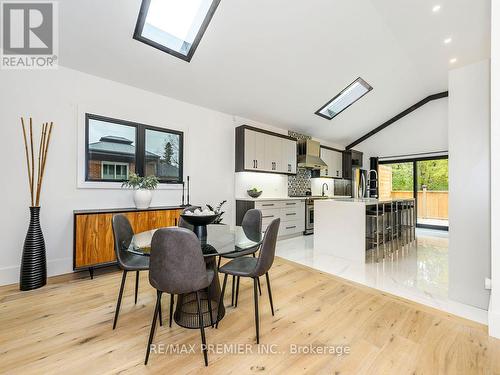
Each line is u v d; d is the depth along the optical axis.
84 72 2.93
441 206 5.97
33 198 2.51
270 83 3.87
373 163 6.78
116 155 3.21
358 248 3.38
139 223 2.93
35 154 2.60
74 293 2.28
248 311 1.99
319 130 6.10
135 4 2.32
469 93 2.11
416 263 3.33
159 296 1.44
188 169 3.93
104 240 2.68
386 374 1.33
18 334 1.65
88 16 2.33
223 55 3.10
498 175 1.63
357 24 3.08
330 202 3.74
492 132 1.65
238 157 4.55
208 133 4.22
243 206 4.46
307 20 2.85
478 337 1.66
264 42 3.03
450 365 1.39
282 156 5.20
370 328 1.76
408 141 6.22
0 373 1.30
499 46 1.62
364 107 5.53
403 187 6.59
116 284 2.50
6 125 2.46
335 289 2.45
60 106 2.76
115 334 1.67
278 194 5.59
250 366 1.38
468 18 3.13
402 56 3.98
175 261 1.38
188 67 3.16
